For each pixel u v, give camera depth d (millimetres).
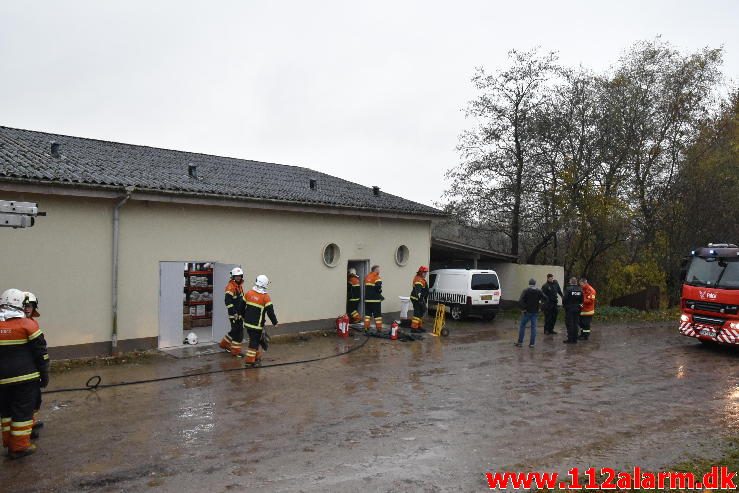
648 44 24828
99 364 10594
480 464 6051
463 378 10359
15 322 5945
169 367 10602
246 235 13539
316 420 7539
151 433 6879
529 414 8039
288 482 5477
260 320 10945
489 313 18891
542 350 13719
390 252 17406
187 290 14641
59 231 10391
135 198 11062
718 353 13617
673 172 26219
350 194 17375
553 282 16719
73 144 14133
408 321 17094
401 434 7016
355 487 5383
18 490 5215
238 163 18031
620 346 14609
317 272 15289
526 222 24312
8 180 9242
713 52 25438
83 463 5891
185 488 5305
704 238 25562
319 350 12836
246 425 7266
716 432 7324
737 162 24922
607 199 23047
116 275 11117
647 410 8367
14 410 5934
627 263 26750
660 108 24906
